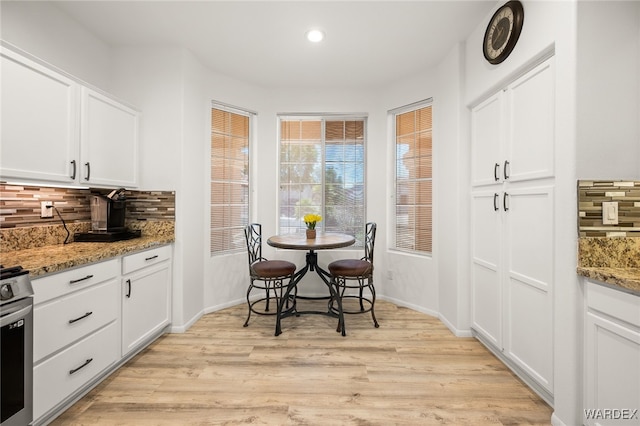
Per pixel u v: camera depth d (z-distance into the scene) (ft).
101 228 8.16
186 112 9.32
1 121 5.15
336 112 12.34
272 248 12.37
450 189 9.34
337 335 8.99
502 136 7.18
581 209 4.96
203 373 6.94
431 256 10.75
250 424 5.36
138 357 7.64
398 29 8.28
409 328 9.48
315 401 5.98
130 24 8.07
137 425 5.31
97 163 7.23
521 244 6.52
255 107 12.00
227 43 9.03
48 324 5.07
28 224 6.79
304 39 8.80
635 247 4.93
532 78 6.16
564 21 5.15
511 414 5.64
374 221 12.35
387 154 12.11
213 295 10.85
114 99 7.82
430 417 5.55
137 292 7.47
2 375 4.15
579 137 4.97
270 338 8.76
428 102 10.76
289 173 12.78
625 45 5.02
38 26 6.90
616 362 4.35
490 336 7.74
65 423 5.33
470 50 8.49
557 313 5.32
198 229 10.07
